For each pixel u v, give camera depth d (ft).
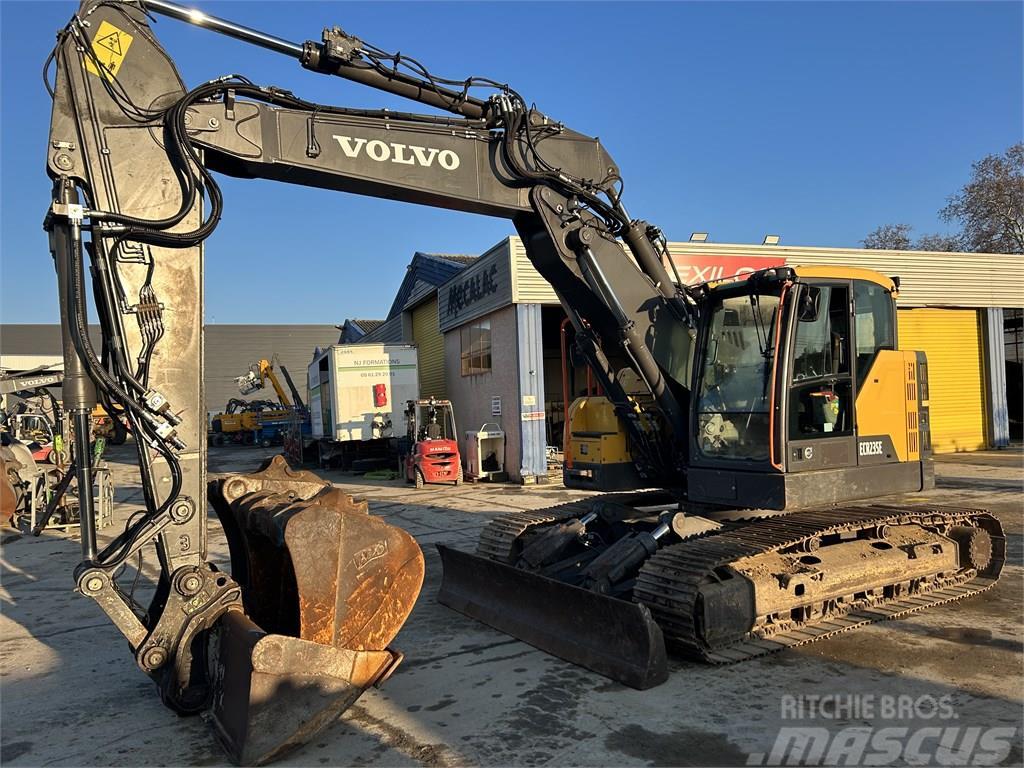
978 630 18.85
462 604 21.75
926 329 64.39
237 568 17.84
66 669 18.33
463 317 62.75
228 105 14.90
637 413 21.84
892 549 20.98
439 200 17.93
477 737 13.58
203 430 14.17
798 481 18.44
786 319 18.56
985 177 117.39
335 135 16.08
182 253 14.17
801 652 17.63
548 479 52.90
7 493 40.14
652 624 15.88
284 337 204.44
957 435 65.16
